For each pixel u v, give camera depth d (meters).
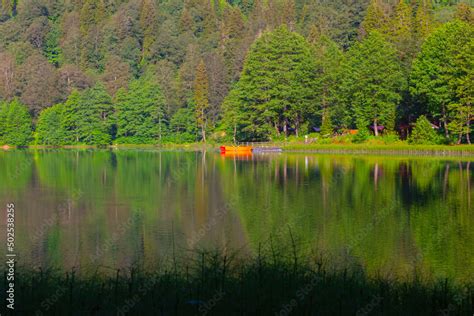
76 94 131.88
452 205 36.69
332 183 49.28
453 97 87.31
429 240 26.50
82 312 12.27
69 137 131.75
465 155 79.94
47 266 21.73
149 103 129.88
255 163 72.94
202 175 57.59
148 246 25.45
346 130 104.31
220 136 125.94
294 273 14.23
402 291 14.01
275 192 43.94
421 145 84.94
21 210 35.97
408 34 118.31
